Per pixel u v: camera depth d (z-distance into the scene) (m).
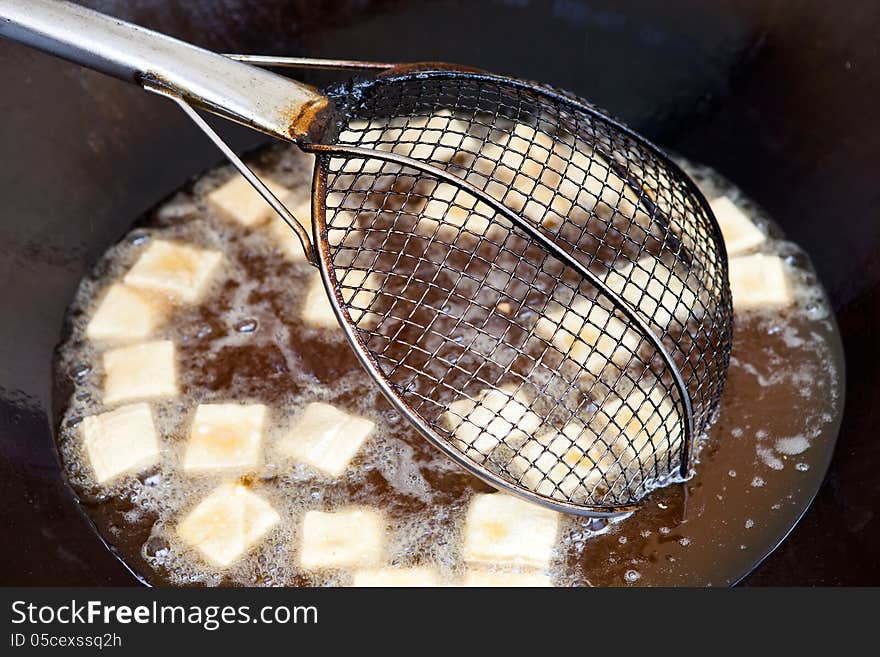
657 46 0.79
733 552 0.62
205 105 0.54
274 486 0.64
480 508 0.62
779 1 0.73
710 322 0.66
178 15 0.75
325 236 0.54
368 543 0.61
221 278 0.73
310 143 0.54
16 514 0.62
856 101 0.71
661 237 0.69
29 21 0.54
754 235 0.74
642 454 0.62
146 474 0.65
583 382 0.65
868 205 0.70
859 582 0.59
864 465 0.63
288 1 0.77
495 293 0.68
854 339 0.68
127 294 0.71
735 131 0.78
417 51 0.81
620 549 0.62
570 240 0.70
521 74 0.83
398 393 0.55
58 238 0.73
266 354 0.69
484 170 0.73
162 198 0.78
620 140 0.70
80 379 0.69
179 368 0.69
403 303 0.68
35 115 0.71
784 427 0.66
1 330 0.68
